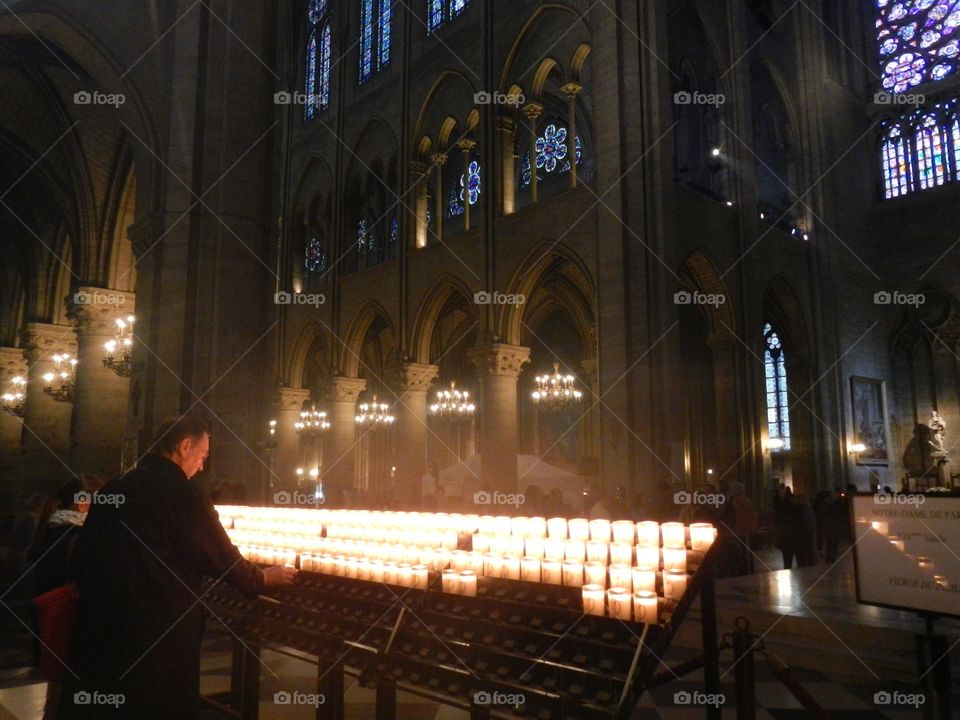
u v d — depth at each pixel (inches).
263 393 615.5
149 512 163.0
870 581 211.8
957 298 1307.8
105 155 860.0
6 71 771.4
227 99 629.0
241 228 619.5
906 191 1392.7
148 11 661.9
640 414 850.1
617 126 922.1
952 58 1375.5
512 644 163.9
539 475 1022.4
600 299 908.6
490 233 1120.2
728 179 1083.3
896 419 1346.0
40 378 1026.7
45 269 1032.8
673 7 1041.5
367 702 285.4
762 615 382.3
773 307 1249.4
